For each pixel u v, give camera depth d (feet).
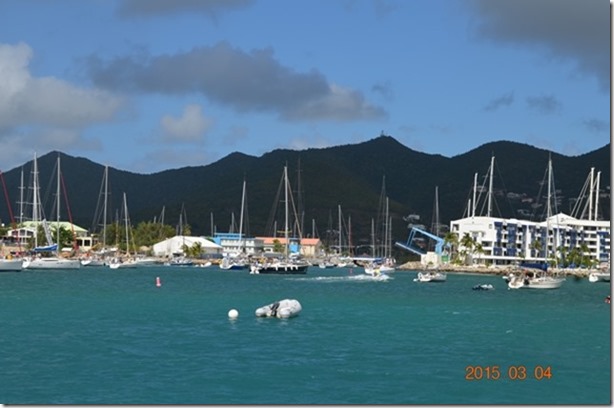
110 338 204.95
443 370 164.25
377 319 260.83
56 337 205.87
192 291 400.06
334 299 355.97
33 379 152.87
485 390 146.30
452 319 266.36
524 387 149.28
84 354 179.73
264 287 446.60
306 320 253.03
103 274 593.83
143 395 141.08
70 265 641.40
